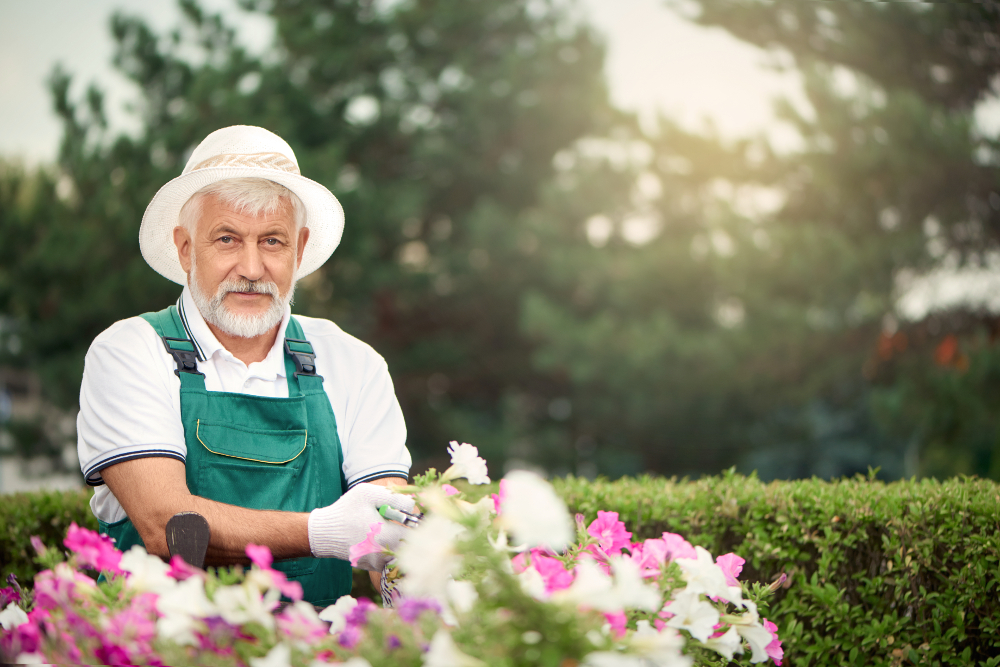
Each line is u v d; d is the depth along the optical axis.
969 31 8.06
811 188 8.55
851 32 8.44
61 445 10.54
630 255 10.46
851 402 10.45
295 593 1.01
